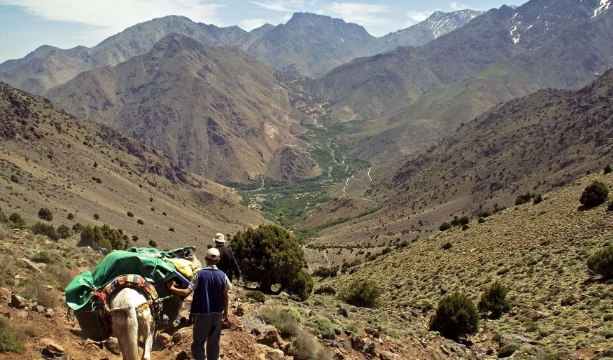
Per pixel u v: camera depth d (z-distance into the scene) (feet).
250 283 138.10
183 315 39.29
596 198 184.03
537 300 116.16
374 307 124.77
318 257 477.77
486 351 82.74
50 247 72.43
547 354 72.64
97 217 383.86
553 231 175.63
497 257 173.78
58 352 31.35
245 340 36.73
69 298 27.04
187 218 606.96
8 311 35.06
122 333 25.31
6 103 581.94
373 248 507.30
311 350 40.47
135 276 27.78
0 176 356.38
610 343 76.07
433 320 93.81
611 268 113.39
